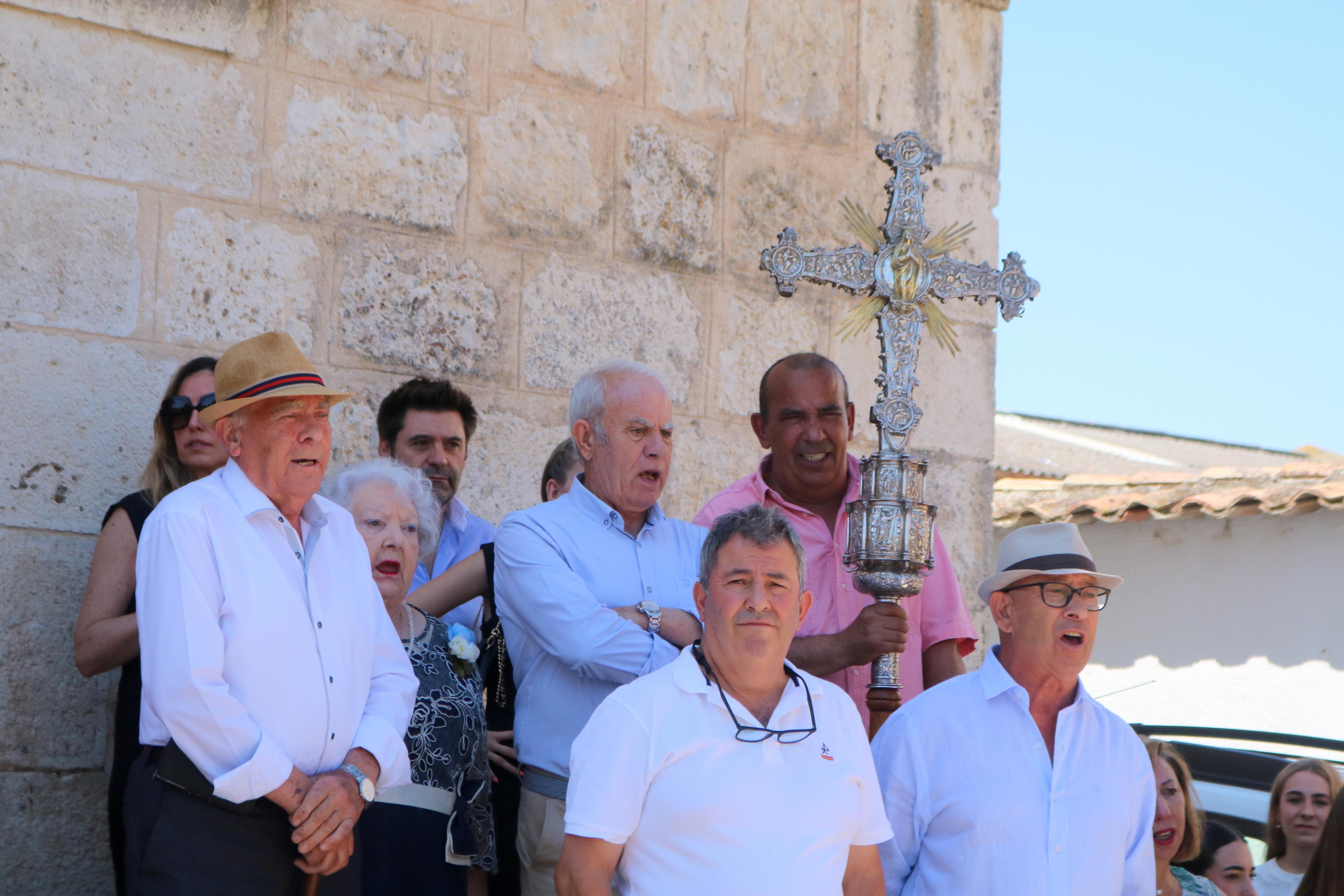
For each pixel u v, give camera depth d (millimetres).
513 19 4895
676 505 5062
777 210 5367
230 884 2818
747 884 2627
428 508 3697
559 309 4906
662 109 5164
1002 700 3117
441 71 4754
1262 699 9055
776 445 4066
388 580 3529
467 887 3504
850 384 5438
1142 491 9523
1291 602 9055
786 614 2785
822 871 2689
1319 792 4477
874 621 3555
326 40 4562
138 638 3473
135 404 4184
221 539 2949
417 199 4684
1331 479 8930
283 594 2982
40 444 4027
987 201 5781
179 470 3770
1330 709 8781
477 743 3486
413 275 4656
